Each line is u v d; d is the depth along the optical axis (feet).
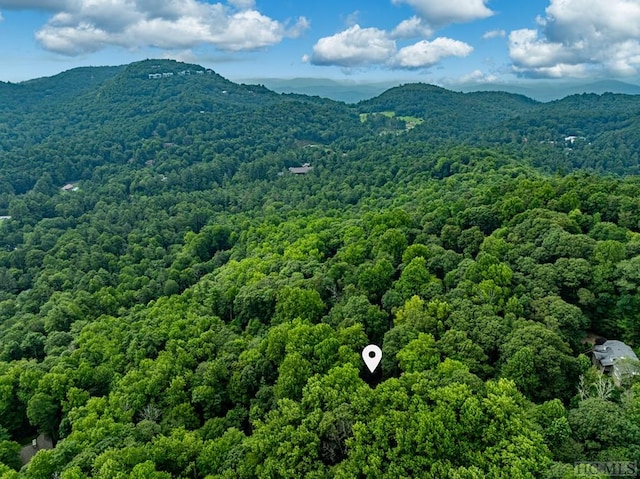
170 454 131.75
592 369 138.31
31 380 184.85
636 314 161.07
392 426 114.11
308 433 122.21
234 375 170.91
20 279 359.25
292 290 207.21
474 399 114.62
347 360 156.66
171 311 247.09
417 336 157.38
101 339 219.41
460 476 99.60
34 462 134.31
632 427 105.81
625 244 189.16
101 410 164.25
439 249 227.20
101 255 372.99
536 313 163.02
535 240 209.05
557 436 108.68
